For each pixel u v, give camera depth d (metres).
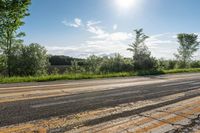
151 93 8.44
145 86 10.86
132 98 7.18
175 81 14.04
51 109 5.30
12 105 5.59
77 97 7.11
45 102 6.11
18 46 25.81
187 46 46.56
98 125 4.08
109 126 4.04
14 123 4.08
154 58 29.69
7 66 24.81
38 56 26.61
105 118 4.59
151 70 26.56
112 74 19.84
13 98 6.58
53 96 7.18
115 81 13.55
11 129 3.73
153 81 13.86
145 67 28.66
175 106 6.00
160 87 10.52
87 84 11.31
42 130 3.73
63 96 7.24
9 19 18.88
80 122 4.26
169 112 5.27
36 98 6.70
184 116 4.93
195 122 4.47
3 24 19.05
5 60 24.78
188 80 14.95
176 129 4.00
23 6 18.27
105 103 6.21
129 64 27.67
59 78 15.09
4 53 24.50
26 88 9.12
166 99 7.12
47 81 13.17
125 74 20.44
